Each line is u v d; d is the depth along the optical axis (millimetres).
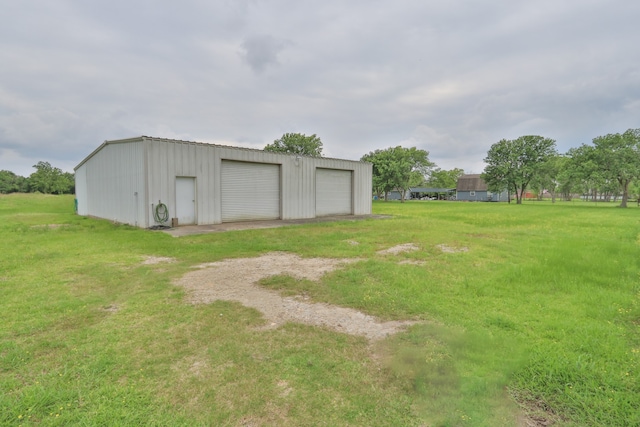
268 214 15758
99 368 2701
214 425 2057
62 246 8375
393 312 3988
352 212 19984
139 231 11242
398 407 2234
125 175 13219
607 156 34281
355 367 2740
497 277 5457
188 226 12797
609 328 3449
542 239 9906
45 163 73688
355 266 6277
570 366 2668
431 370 2666
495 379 2510
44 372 2652
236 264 6547
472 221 16375
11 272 5828
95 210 17141
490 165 45594
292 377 2594
